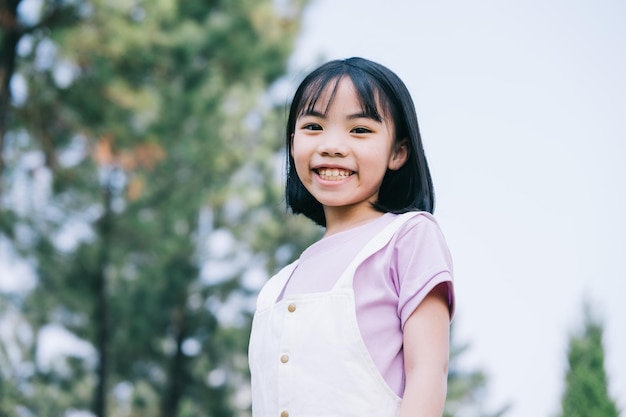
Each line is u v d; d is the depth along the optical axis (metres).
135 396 14.78
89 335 13.12
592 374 8.12
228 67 10.34
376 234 1.73
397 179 1.86
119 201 11.14
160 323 13.62
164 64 8.54
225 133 11.23
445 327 1.64
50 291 12.48
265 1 10.55
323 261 1.75
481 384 15.00
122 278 13.02
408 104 1.83
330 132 1.77
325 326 1.64
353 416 1.57
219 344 14.07
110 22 7.69
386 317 1.65
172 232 12.20
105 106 8.07
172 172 10.98
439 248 1.69
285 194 2.06
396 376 1.62
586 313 8.45
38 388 13.04
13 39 7.47
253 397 1.73
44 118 8.02
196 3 9.79
